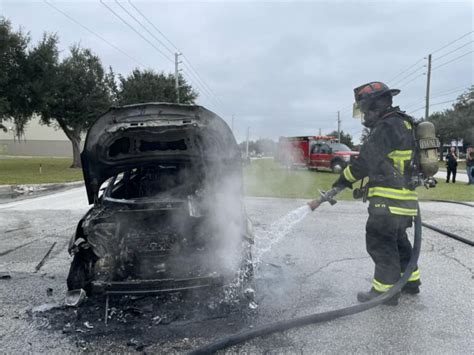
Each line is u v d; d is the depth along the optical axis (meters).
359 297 3.83
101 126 3.73
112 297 3.80
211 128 3.73
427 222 7.66
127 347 3.03
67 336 3.20
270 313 3.57
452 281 4.37
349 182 3.83
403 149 3.59
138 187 4.73
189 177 4.11
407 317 3.48
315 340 3.10
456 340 3.08
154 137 3.73
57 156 60.53
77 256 3.58
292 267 4.90
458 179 19.77
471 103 43.12
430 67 36.81
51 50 25.17
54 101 25.84
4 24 23.39
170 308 3.64
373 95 3.67
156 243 3.66
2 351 2.99
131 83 31.42
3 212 9.24
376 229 3.67
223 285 3.46
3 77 23.34
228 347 2.99
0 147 60.25
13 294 4.13
